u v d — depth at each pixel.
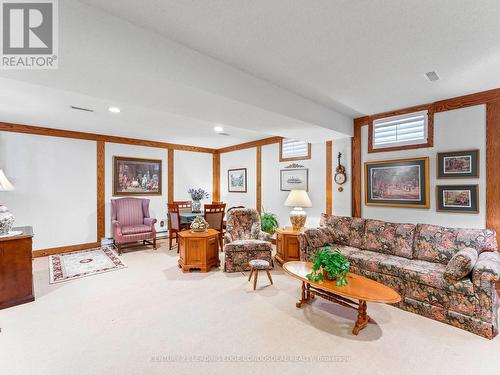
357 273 3.17
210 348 2.08
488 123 3.06
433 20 1.79
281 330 2.33
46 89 2.80
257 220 4.58
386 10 1.70
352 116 4.19
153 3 1.65
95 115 3.94
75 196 5.12
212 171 7.32
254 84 2.73
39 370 1.83
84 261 4.39
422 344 2.14
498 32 1.92
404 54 2.27
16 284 2.80
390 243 3.39
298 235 4.09
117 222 4.90
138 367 1.86
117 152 5.66
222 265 4.26
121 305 2.80
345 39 2.04
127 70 1.88
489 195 3.04
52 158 4.86
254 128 3.78
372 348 2.09
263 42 2.10
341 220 4.01
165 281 3.49
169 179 6.49
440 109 3.42
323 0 1.61
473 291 2.31
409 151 3.70
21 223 4.55
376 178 4.03
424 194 3.54
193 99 2.52
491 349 2.08
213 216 5.21
